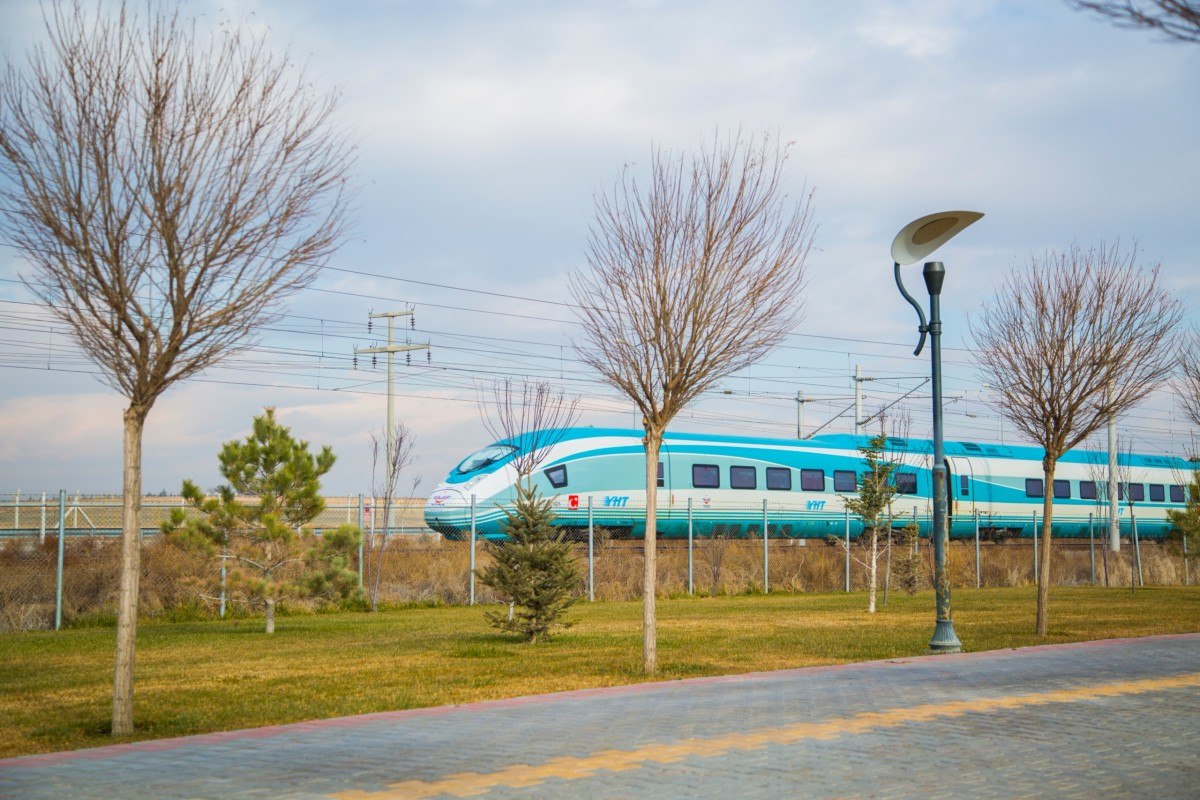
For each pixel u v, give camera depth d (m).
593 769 7.24
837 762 7.42
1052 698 10.21
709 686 11.38
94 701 11.04
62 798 6.52
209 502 18.91
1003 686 11.05
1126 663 13.03
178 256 9.05
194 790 6.73
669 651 15.12
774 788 6.68
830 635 17.52
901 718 9.14
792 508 38.53
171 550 23.92
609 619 21.31
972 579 37.12
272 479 18.97
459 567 29.38
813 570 34.78
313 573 19.23
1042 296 17.30
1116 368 17.42
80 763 7.62
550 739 8.35
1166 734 8.41
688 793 6.56
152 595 22.75
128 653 9.16
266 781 6.98
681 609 24.66
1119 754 7.66
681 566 32.69
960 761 7.44
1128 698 10.21
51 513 35.12
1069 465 46.53
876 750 7.82
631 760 7.52
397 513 41.56
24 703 10.91
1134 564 34.75
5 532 28.41
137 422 9.27
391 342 45.97
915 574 30.95
